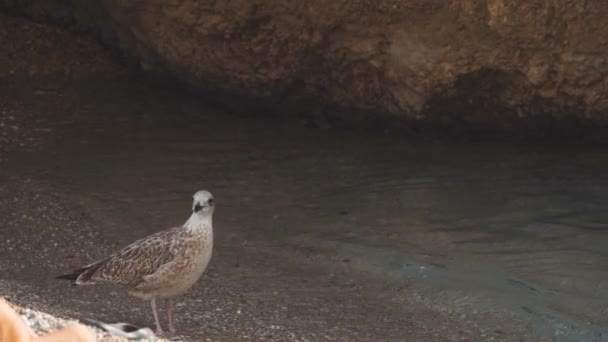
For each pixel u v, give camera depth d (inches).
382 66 621.3
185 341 388.5
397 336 413.7
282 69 651.5
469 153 621.6
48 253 498.0
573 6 561.0
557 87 589.6
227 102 695.7
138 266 386.9
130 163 612.4
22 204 550.9
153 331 399.2
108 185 580.7
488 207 537.3
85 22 788.6
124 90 732.0
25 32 796.0
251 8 623.8
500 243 493.7
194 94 715.4
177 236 391.2
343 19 610.9
